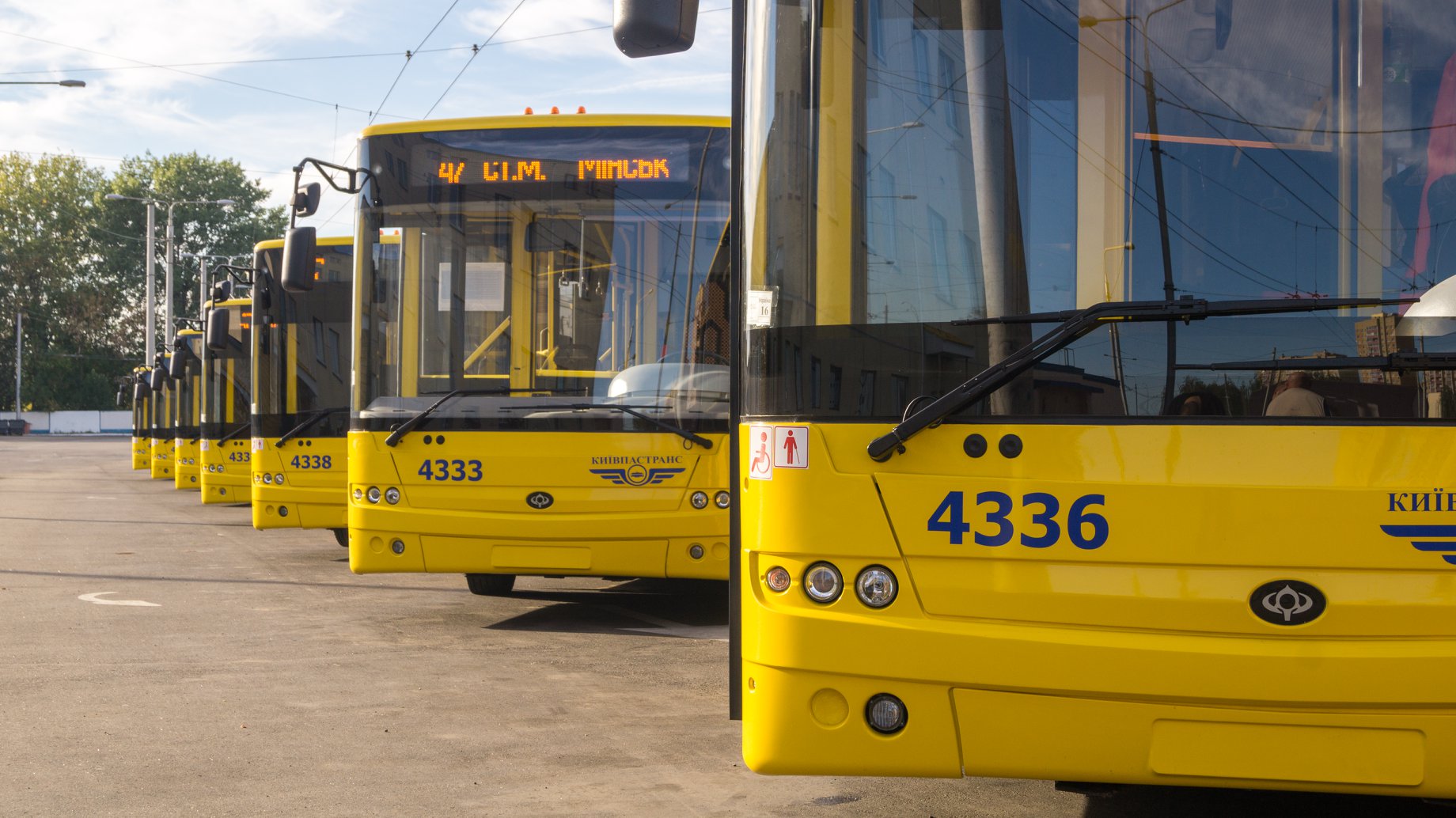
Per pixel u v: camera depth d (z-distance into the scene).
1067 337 3.84
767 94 4.32
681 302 8.90
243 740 6.08
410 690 7.17
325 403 13.95
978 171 4.08
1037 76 4.07
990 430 3.87
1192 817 4.86
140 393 40.28
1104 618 3.75
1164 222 3.94
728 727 6.29
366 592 11.54
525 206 9.05
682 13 4.48
